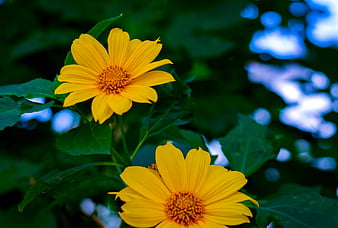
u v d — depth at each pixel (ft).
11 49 4.07
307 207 2.42
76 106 2.45
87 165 2.47
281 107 4.33
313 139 4.12
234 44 4.09
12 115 2.36
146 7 4.43
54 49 4.06
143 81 2.39
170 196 2.32
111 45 2.43
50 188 2.40
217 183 2.33
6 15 4.27
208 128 3.83
